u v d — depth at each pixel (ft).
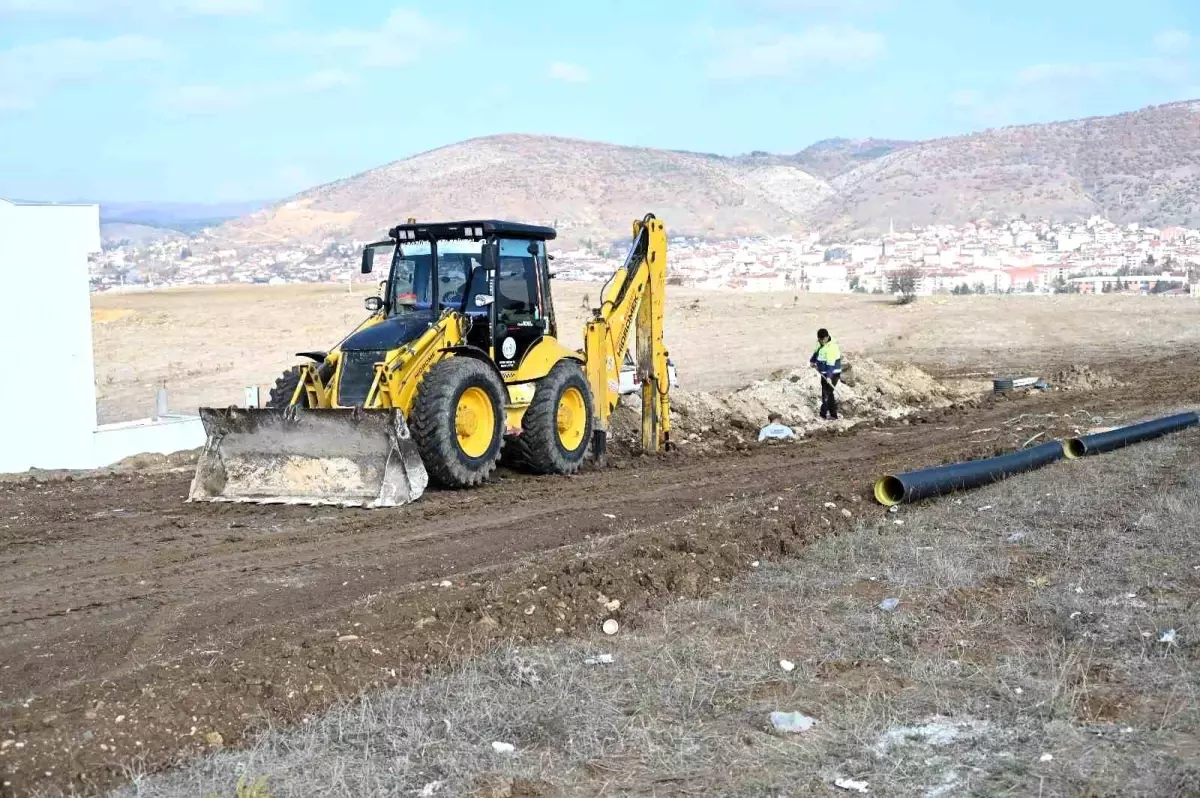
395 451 38.47
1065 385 85.20
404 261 44.96
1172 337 116.26
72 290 59.88
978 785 16.92
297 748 18.29
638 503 39.45
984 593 26.73
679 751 18.30
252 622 25.48
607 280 51.06
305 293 224.53
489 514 37.50
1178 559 28.81
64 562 31.53
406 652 22.36
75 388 60.18
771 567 29.35
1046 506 35.68
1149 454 45.29
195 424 65.36
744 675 21.50
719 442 58.70
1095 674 21.34
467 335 43.80
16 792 16.74
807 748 18.31
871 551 30.81
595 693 20.57
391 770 17.51
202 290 256.11
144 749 18.21
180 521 36.70
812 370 77.10
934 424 66.85
